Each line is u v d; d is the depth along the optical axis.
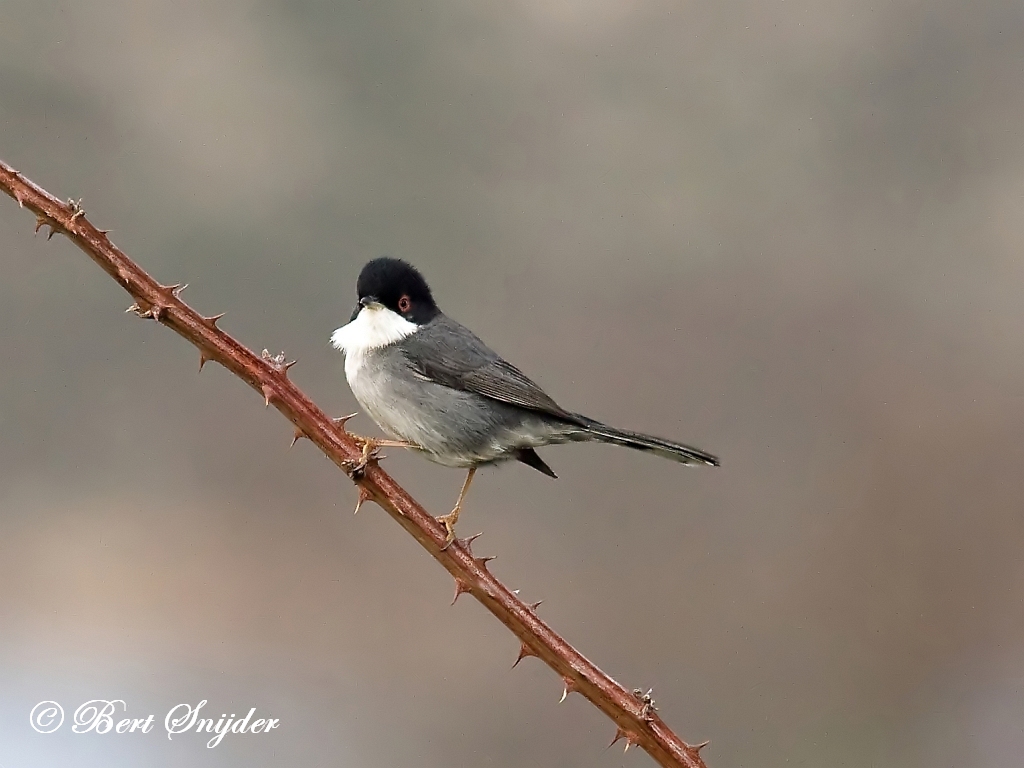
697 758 5.49
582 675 5.57
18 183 5.59
